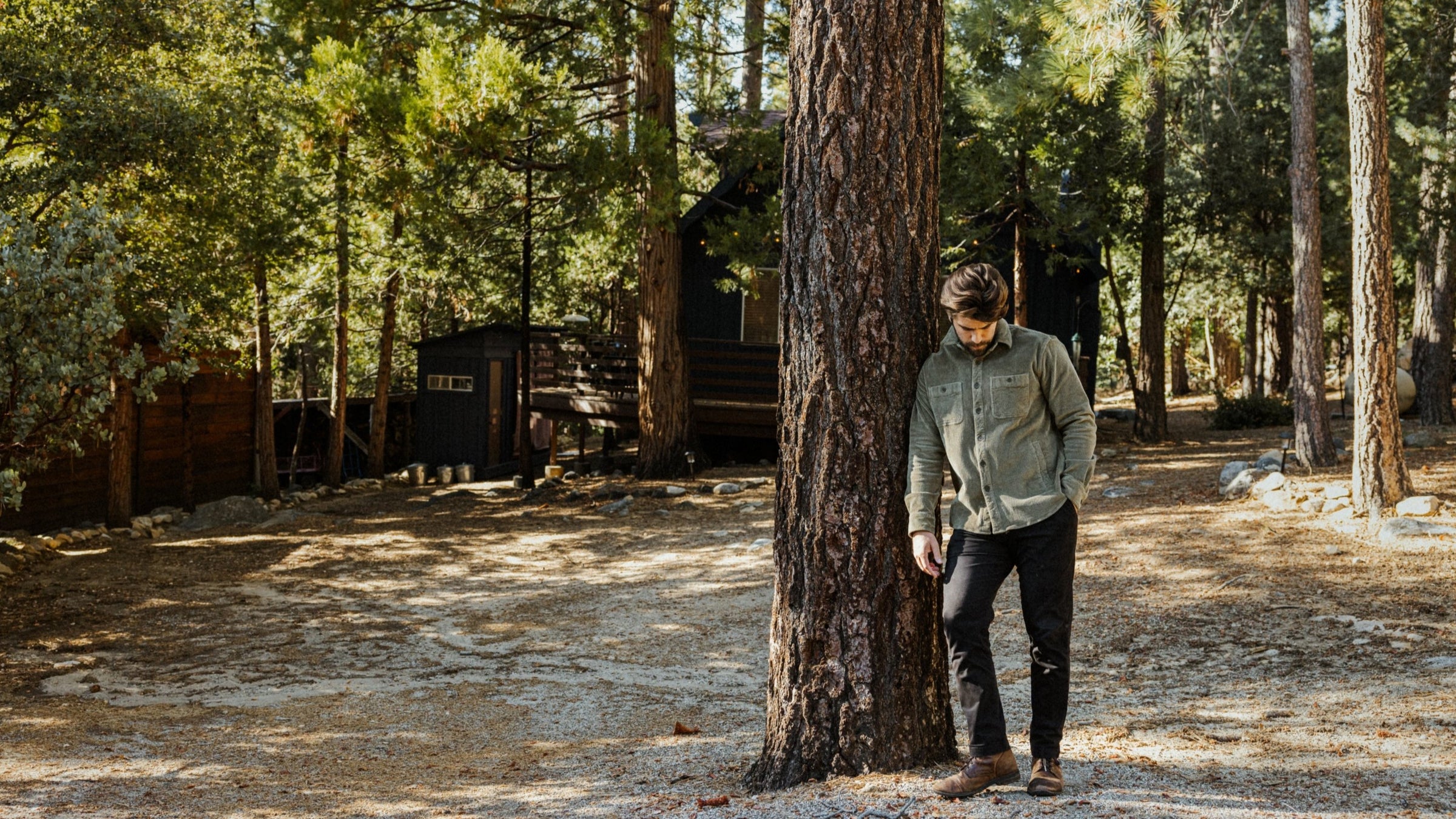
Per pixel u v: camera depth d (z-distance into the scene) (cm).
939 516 309
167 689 666
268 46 1401
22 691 664
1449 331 1633
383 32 1475
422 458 2150
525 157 1370
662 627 808
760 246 1563
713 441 1794
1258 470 1105
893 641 321
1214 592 718
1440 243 1599
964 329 284
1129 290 3425
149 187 1050
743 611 841
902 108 316
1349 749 356
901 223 317
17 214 841
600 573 1045
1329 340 3084
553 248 2128
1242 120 1861
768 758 338
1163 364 1744
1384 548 775
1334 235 1838
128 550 1243
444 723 555
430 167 1197
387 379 2059
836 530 319
